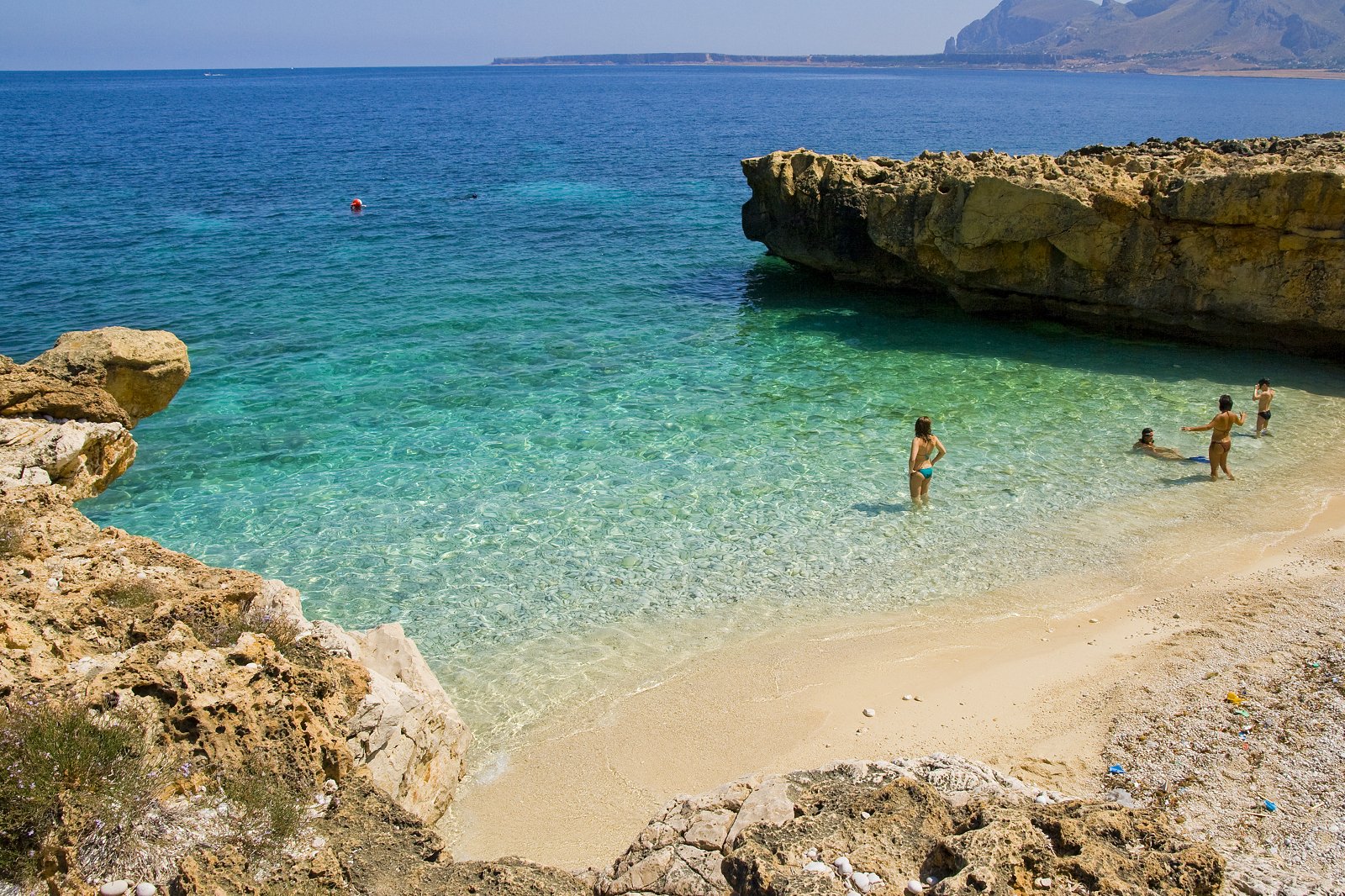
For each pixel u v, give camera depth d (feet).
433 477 62.59
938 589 49.34
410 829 25.57
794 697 40.81
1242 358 86.17
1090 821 22.52
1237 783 32.17
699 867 24.04
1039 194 88.74
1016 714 38.65
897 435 69.72
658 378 82.48
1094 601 47.83
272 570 51.24
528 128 364.79
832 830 23.81
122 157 248.52
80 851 21.24
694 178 211.61
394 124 384.88
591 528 55.88
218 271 120.37
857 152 264.93
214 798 23.63
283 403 75.61
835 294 113.29
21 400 51.67
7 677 25.16
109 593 32.22
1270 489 59.93
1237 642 42.55
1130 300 90.38
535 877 24.36
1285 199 78.89
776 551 53.21
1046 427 71.05
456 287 114.01
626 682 42.11
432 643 45.06
